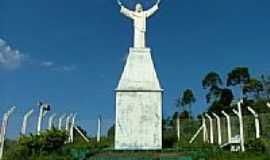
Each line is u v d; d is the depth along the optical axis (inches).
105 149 1117.7
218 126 1331.2
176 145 1244.5
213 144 1242.0
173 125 1681.8
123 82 1188.5
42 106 1077.8
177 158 944.9
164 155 1016.2
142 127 1151.0
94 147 1188.5
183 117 2704.2
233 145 1211.2
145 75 1202.0
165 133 1589.6
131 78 1195.3
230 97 2689.5
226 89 2721.5
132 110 1163.3
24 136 971.3
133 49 1237.7
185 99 2822.3
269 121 1183.6
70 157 945.5
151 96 1173.7
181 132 1625.2
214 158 968.9
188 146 1183.6
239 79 2711.6
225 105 2596.0
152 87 1181.7
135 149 1127.0
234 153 1032.2
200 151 1052.5
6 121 842.2
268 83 2625.5
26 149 937.5
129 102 1168.2
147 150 1114.1
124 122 1154.7
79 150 1033.5
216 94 2780.5
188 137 1477.6
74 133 1512.1
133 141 1141.7
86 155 984.9
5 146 933.8
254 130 1230.3
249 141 1080.8
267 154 1002.1
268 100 2182.6
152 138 1143.6
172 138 1381.6
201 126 1513.3
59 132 1037.8
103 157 965.2
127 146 1137.4
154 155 1019.9
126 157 960.9
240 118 1135.0
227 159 949.2
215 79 2815.0
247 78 2696.9
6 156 876.0
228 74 2773.1
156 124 1153.4
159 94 1177.4
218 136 1347.2
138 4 1284.4
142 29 1263.5
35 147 966.4
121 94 1173.7
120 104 1168.2
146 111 1163.3
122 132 1147.9
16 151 910.4
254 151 1045.8
